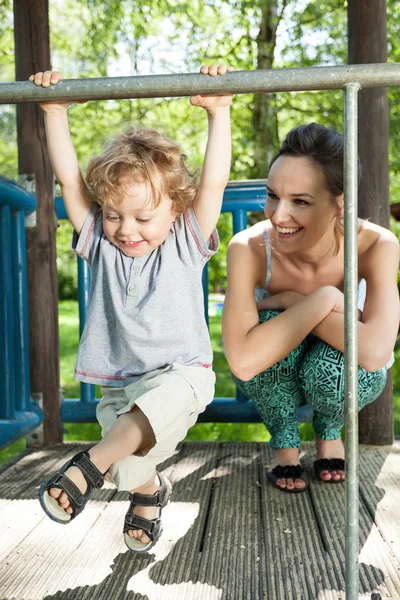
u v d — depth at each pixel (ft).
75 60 25.89
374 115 8.94
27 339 9.43
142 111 24.31
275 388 7.27
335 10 22.27
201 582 5.24
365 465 8.30
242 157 23.18
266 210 6.61
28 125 9.57
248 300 6.84
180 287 5.46
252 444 9.41
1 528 6.38
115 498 7.18
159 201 5.15
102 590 5.12
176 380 5.16
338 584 5.21
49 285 9.62
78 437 12.81
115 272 5.44
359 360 6.36
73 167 5.47
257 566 5.53
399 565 5.52
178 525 6.39
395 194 23.68
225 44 23.50
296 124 23.88
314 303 6.57
